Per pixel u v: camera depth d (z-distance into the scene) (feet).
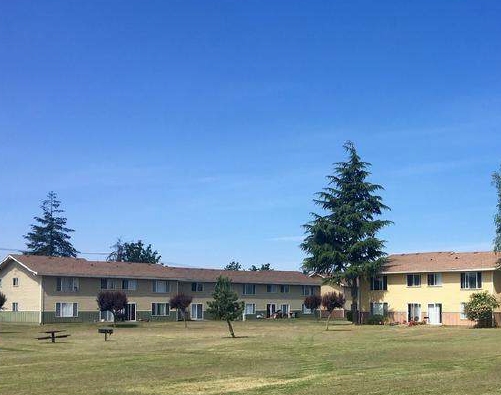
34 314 235.61
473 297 195.93
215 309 151.43
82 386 67.46
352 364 88.22
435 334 159.22
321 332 172.35
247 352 109.19
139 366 86.94
